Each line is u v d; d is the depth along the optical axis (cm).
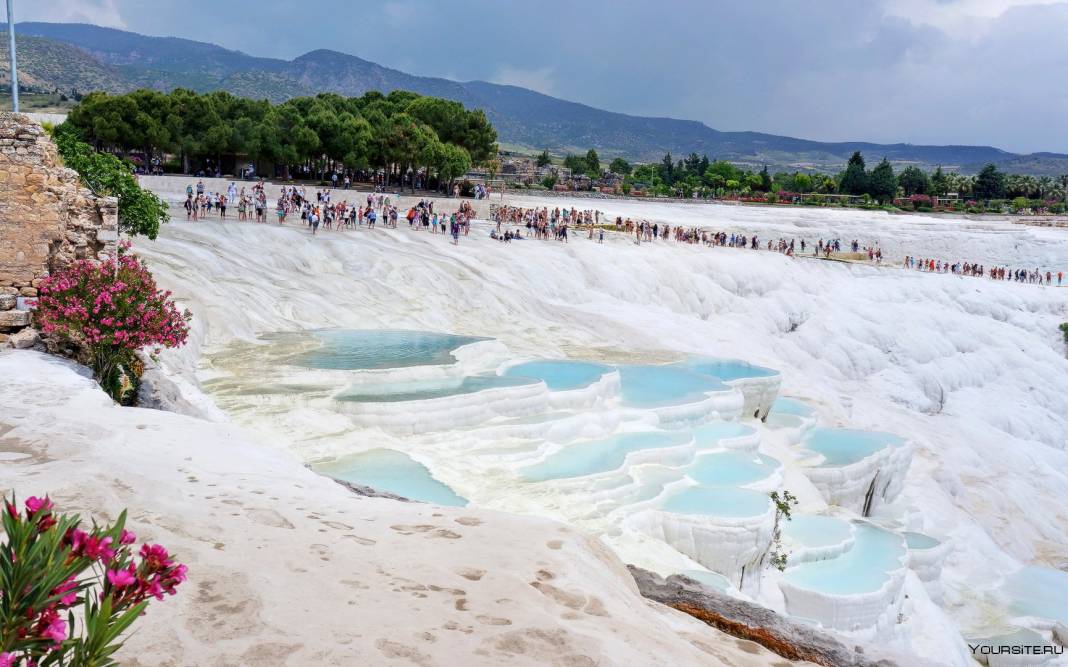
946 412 5588
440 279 4034
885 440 3325
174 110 7569
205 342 2655
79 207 1698
